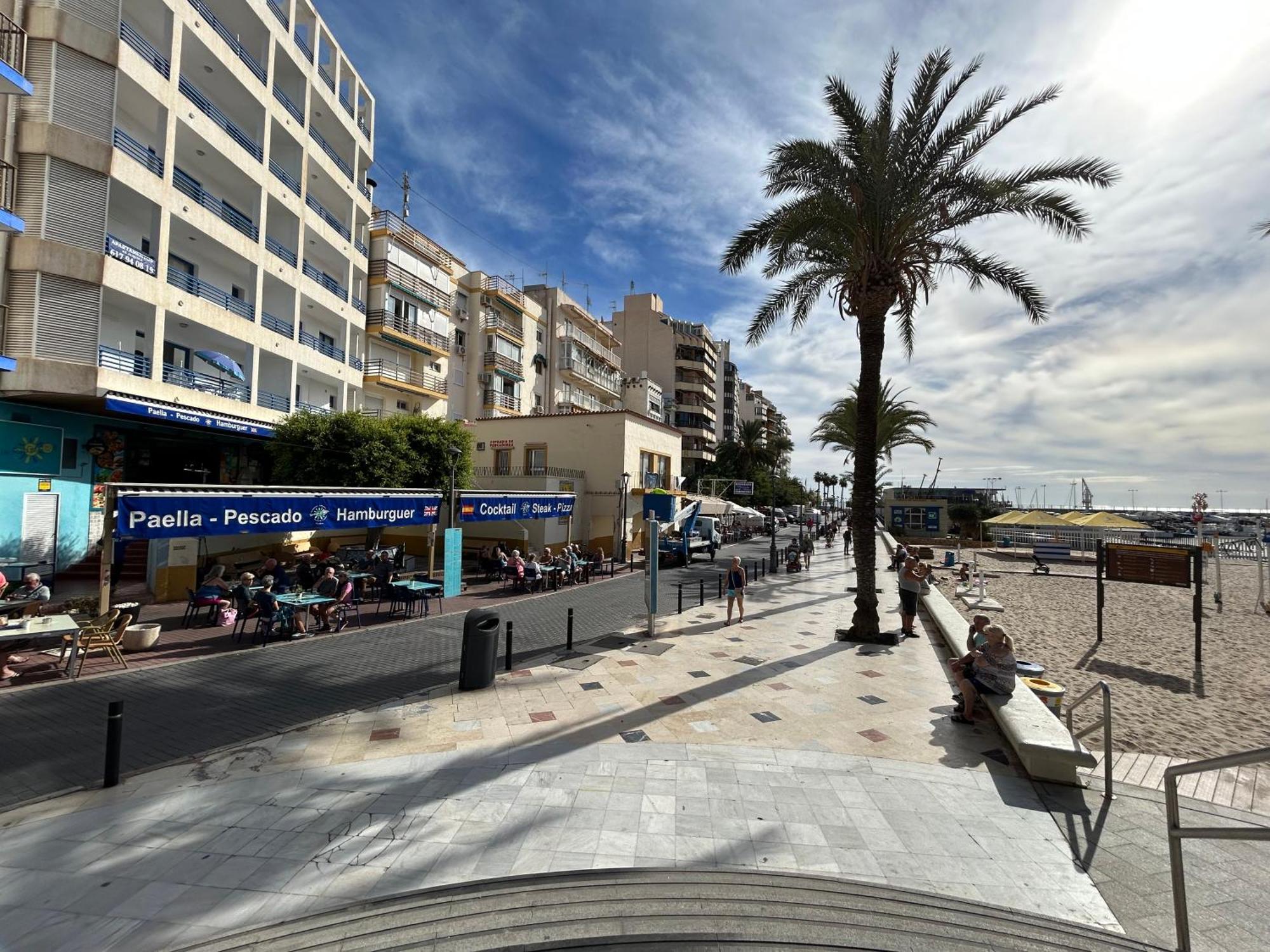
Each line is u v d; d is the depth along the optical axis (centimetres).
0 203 1195
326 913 327
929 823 438
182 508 991
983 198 1088
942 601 1322
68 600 1052
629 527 2602
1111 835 425
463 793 481
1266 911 336
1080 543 3722
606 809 454
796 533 5850
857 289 1139
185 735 606
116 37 1386
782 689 773
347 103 2731
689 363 6612
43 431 1354
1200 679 904
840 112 1071
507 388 3844
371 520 1363
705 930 306
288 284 2116
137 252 1470
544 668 866
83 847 402
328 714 671
